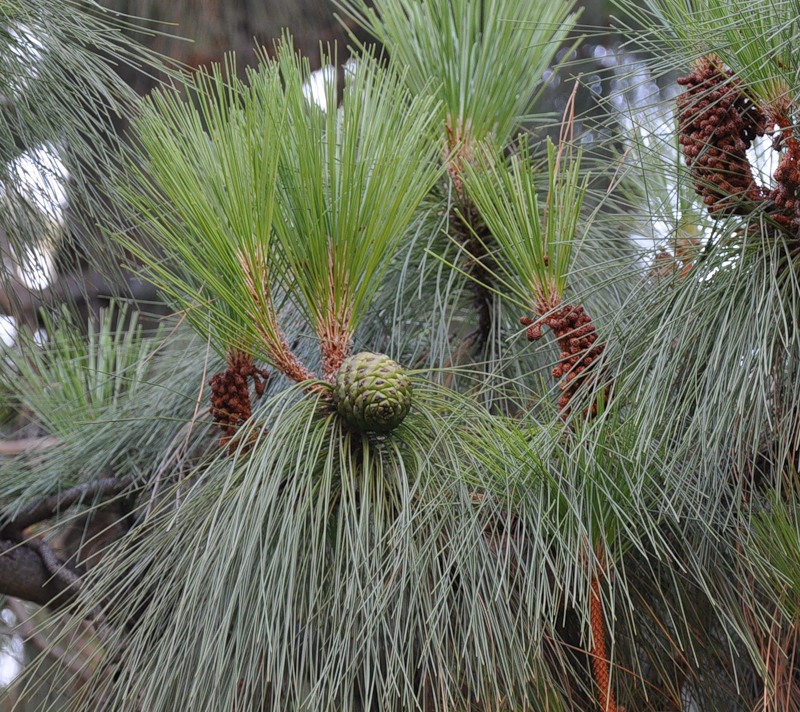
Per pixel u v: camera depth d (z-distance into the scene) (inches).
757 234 63.1
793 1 58.7
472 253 74.2
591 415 64.0
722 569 63.4
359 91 65.1
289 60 63.6
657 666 64.2
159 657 60.1
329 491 60.7
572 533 60.1
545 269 65.1
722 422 59.7
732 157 63.3
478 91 74.5
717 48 61.4
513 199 65.4
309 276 63.6
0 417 91.7
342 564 61.2
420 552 60.2
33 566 75.0
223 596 59.7
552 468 61.8
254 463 60.6
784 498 63.5
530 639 58.7
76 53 68.0
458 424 64.2
